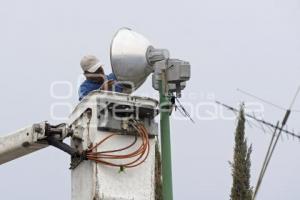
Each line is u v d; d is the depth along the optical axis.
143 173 15.38
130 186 15.22
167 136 16.59
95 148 15.15
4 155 16.45
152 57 16.59
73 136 15.62
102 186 15.02
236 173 27.03
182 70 16.47
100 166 15.11
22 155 16.59
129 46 16.59
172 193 16.55
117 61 16.55
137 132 15.43
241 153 27.17
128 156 15.27
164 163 16.58
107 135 15.24
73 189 15.49
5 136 16.28
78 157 15.40
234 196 26.91
